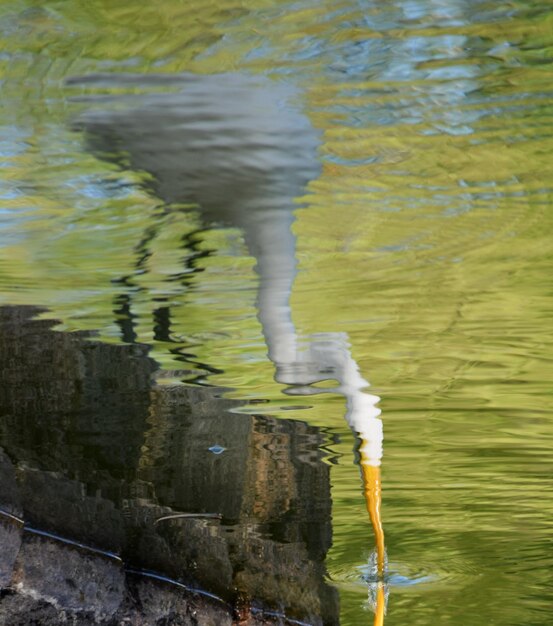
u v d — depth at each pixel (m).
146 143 5.99
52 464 3.51
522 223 6.76
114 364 5.19
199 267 6.49
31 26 5.55
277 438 4.80
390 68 5.79
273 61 5.70
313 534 4.27
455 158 6.31
